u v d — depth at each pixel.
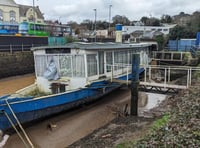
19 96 14.09
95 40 48.53
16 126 12.75
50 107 14.12
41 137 12.52
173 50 36.78
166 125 8.75
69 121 14.58
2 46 29.80
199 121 8.48
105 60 18.19
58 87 16.81
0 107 11.86
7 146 11.52
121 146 9.43
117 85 17.64
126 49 21.42
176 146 7.00
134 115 14.89
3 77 28.80
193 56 30.16
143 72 22.66
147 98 19.16
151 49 32.19
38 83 17.48
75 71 16.31
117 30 29.81
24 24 40.03
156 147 7.23
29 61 32.56
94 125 14.00
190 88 13.68
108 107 17.19
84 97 16.16
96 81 16.94
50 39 37.88
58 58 16.61
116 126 12.74
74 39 44.88
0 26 36.59
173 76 25.52
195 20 70.25
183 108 10.23
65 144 11.82
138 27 80.19
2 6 59.25
